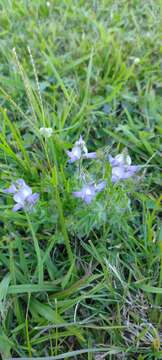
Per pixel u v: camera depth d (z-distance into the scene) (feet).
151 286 0.43
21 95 0.62
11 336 0.40
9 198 0.47
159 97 0.63
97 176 0.46
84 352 0.39
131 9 0.77
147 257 0.45
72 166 0.52
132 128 0.58
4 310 0.41
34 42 0.70
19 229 0.47
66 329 0.41
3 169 0.51
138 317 0.41
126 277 0.45
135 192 0.49
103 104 0.62
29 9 0.78
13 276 0.41
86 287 0.43
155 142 0.57
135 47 0.70
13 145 0.53
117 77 0.66
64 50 0.72
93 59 0.67
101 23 0.72
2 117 0.58
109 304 0.43
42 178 0.49
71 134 0.58
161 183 0.52
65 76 0.67
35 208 0.44
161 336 0.41
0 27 0.75
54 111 0.58
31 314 0.42
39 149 0.56
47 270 0.44
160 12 0.75
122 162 0.44
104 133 0.58
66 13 0.76
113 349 0.39
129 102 0.62
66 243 0.43
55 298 0.41
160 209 0.49
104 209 0.44
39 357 0.38
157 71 0.66
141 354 0.40
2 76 0.63
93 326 0.40
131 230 0.46
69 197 0.46
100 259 0.43
